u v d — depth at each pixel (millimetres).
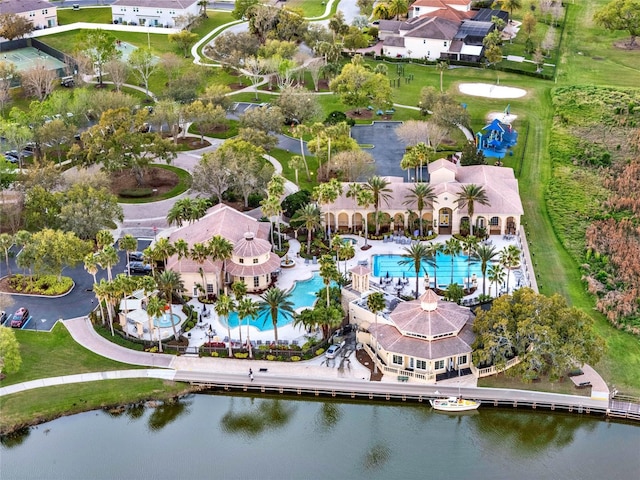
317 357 147000
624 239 182750
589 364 138500
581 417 134375
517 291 143875
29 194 183000
